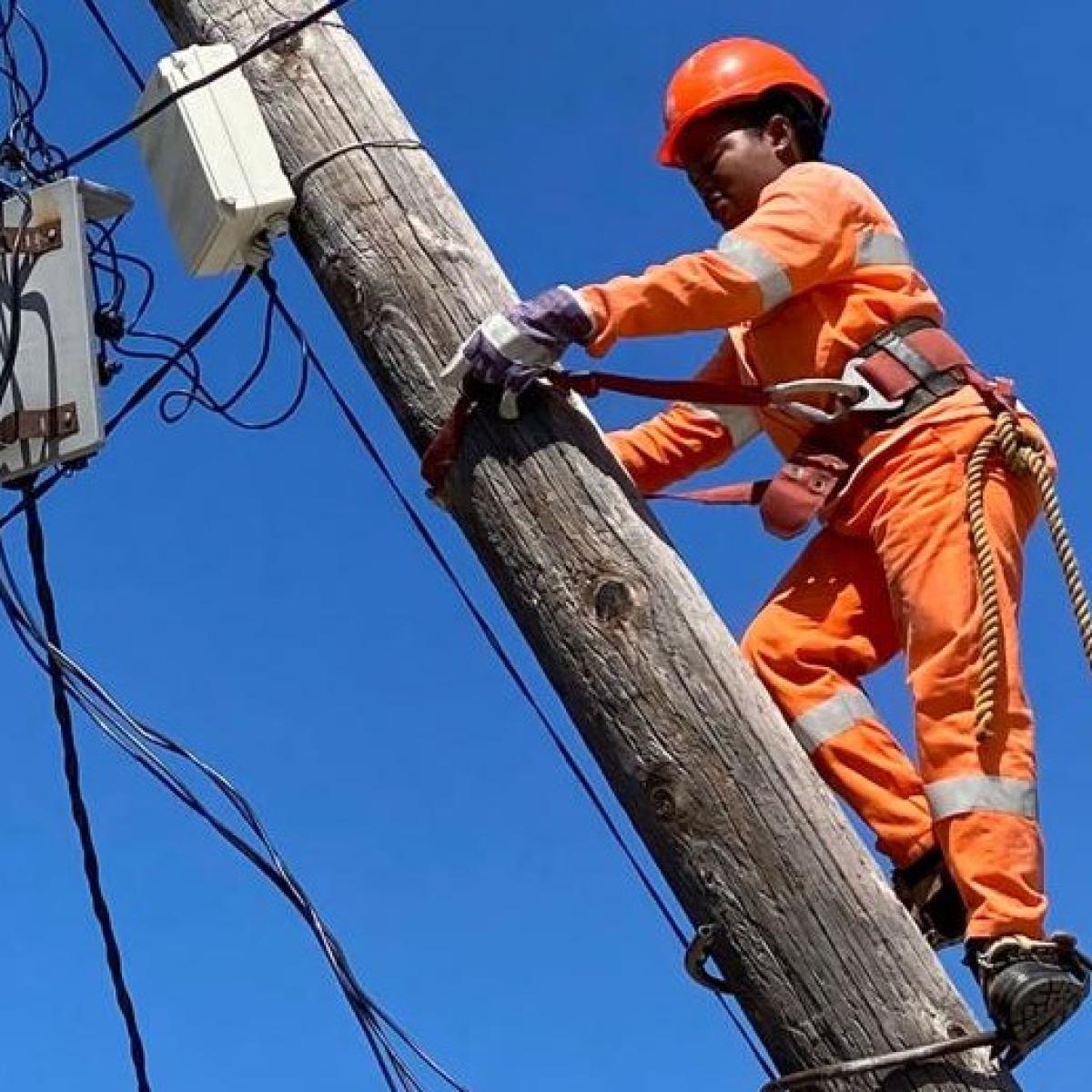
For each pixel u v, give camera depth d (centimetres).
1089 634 370
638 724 365
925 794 360
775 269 387
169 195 437
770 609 400
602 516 379
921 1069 344
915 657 368
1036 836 354
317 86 425
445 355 398
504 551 382
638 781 364
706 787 360
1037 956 342
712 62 439
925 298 400
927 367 390
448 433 386
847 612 394
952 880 366
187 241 432
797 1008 349
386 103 426
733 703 365
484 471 385
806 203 396
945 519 374
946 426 382
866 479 387
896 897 359
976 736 356
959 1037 343
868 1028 345
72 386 474
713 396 394
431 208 412
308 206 418
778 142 434
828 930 350
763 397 393
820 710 386
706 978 359
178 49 453
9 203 486
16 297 480
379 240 408
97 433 470
